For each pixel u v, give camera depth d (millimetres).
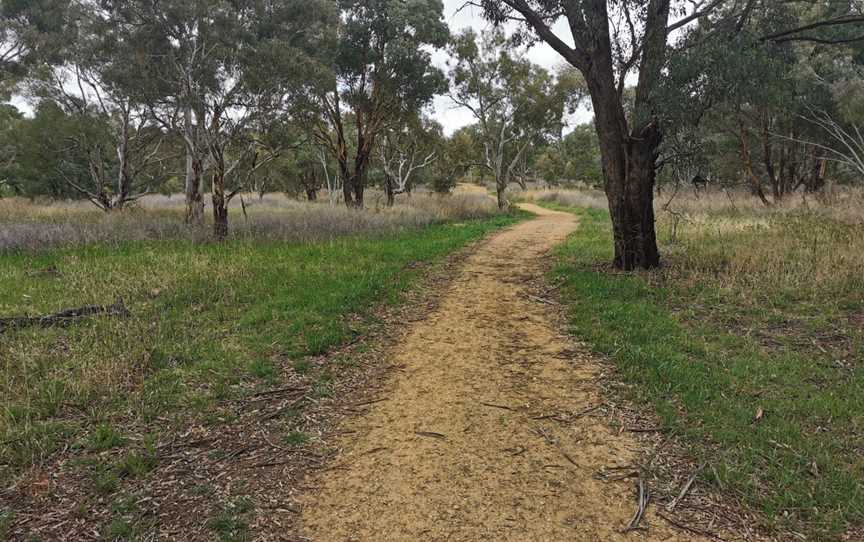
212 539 3180
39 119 20562
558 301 8844
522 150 32906
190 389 5227
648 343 6340
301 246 13828
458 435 4488
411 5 22109
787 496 3479
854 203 15125
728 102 9102
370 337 7043
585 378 5617
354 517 3420
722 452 4055
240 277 9680
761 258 9469
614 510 3480
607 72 10102
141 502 3518
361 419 4801
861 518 3281
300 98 17047
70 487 3650
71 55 19297
